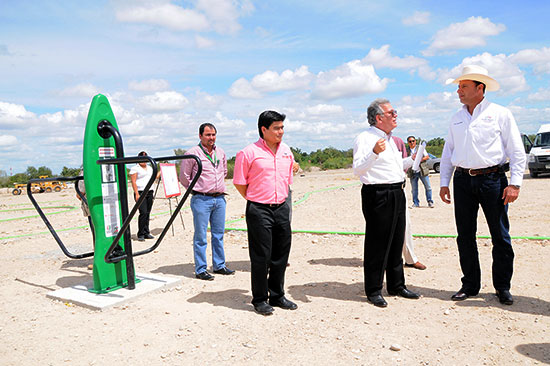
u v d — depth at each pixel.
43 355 3.68
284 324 4.23
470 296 4.88
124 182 5.26
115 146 5.52
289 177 4.64
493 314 4.34
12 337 4.10
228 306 4.83
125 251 5.36
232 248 8.17
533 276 5.50
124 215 5.27
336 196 17.36
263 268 4.55
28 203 23.38
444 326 4.09
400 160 4.75
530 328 3.97
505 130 4.50
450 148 5.02
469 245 4.80
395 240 4.84
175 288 5.61
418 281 5.57
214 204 6.15
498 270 4.65
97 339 3.99
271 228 4.54
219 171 6.17
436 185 19.50
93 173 5.20
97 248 5.27
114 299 4.98
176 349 3.72
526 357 3.45
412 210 11.78
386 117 4.59
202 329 4.15
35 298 5.38
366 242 4.76
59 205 21.31
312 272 6.22
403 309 4.58
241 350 3.67
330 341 3.81
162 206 16.88
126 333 4.11
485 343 3.71
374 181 4.61
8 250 8.87
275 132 4.41
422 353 3.55
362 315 4.43
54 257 8.05
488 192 4.57
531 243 7.25
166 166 9.58
